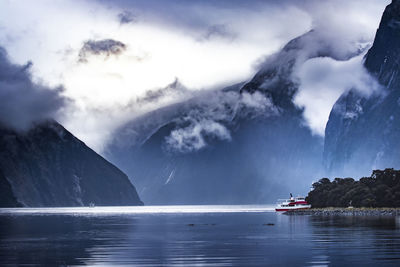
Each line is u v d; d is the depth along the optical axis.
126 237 93.69
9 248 74.12
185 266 55.78
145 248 73.56
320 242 77.31
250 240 84.44
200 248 72.88
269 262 57.69
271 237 89.12
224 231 108.19
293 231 101.88
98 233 104.62
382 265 54.19
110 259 61.78
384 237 82.75
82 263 58.59
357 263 55.62
